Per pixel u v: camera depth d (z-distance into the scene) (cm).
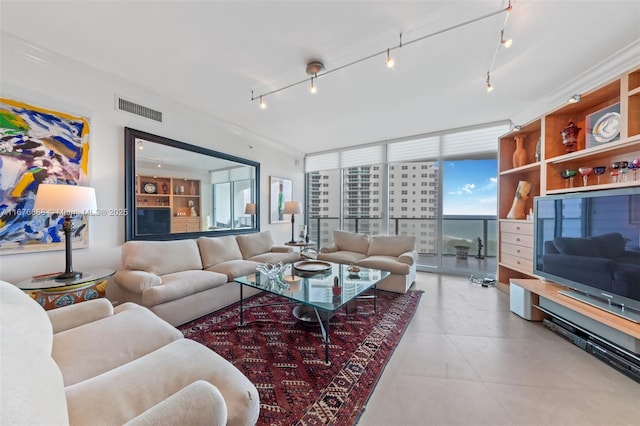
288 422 127
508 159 345
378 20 179
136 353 121
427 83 267
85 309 147
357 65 234
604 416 129
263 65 235
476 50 211
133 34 194
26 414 49
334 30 189
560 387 150
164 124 312
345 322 242
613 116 208
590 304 195
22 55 206
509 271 340
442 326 233
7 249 200
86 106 244
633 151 211
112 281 261
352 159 524
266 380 159
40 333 101
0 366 56
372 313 262
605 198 189
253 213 445
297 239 539
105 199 259
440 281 385
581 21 178
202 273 266
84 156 242
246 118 369
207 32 192
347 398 144
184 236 335
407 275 325
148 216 296
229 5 166
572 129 246
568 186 262
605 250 187
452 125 399
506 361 178
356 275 266
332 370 169
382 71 244
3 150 199
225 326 235
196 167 352
